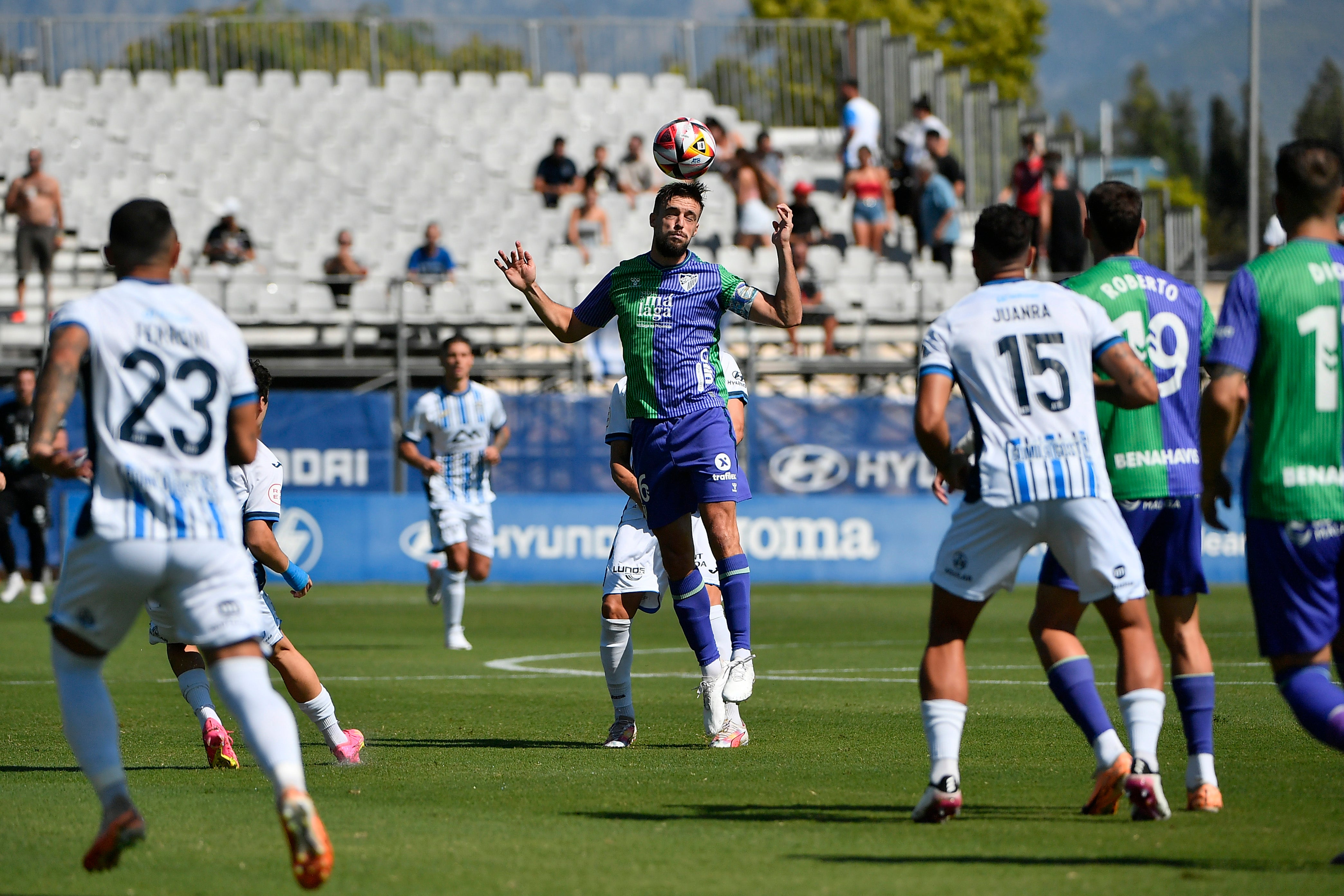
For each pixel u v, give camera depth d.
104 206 95.44
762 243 88.69
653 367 25.34
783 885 14.95
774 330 84.94
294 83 106.81
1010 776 22.11
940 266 90.31
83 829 18.45
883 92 109.81
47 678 38.34
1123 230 19.59
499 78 109.50
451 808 19.66
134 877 15.66
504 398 75.25
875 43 110.56
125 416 14.74
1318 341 17.05
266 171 99.94
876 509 76.06
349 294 83.12
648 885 14.99
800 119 113.06
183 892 15.01
